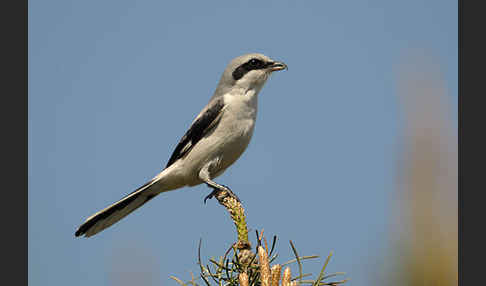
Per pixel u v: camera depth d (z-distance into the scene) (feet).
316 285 15.20
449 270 13.65
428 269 13.70
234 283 16.81
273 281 15.37
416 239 13.88
